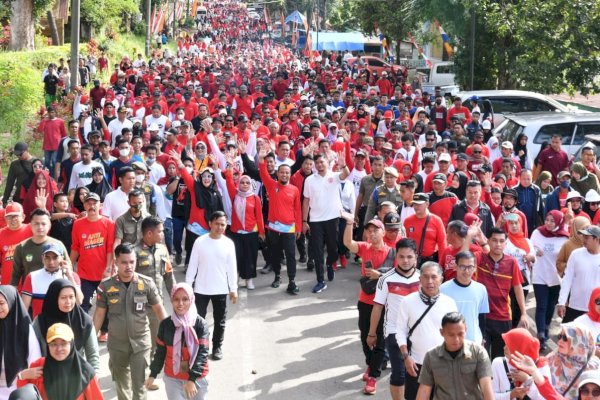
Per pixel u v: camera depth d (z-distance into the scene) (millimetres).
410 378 9211
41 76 36750
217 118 21109
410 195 12992
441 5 36250
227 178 15125
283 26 104312
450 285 9398
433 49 54500
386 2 52562
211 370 11641
